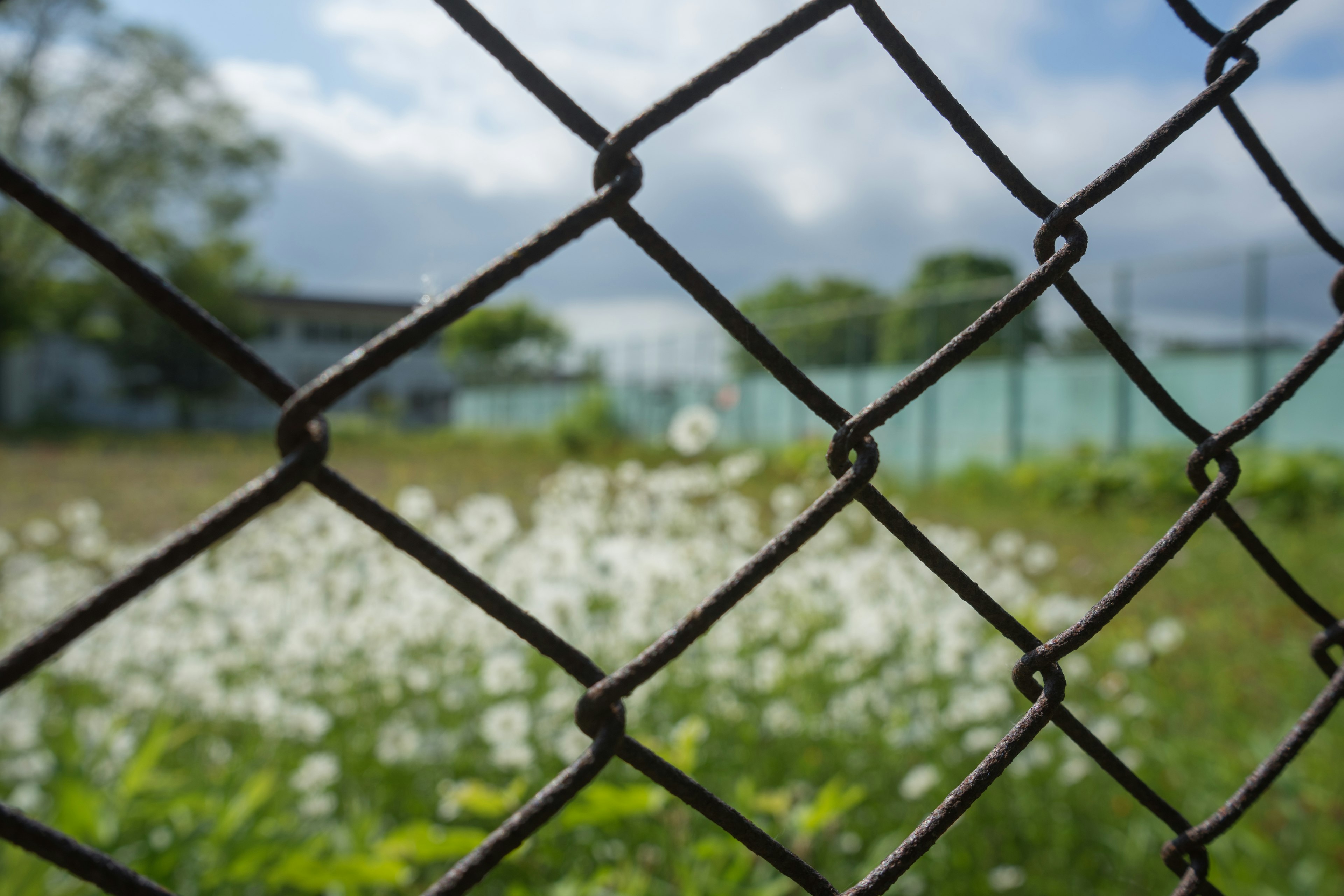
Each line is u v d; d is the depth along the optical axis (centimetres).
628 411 2023
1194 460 55
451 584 34
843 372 1486
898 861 42
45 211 28
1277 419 968
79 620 27
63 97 2606
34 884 141
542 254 36
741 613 281
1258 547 56
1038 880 197
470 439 2438
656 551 298
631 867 170
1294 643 405
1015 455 1229
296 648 252
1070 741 237
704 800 39
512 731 200
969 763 229
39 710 234
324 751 226
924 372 43
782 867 40
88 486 1140
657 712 233
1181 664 369
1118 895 197
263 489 31
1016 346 1232
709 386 1755
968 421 1302
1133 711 275
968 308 1295
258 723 232
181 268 2930
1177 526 52
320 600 302
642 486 377
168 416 3356
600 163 37
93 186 2681
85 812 156
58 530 654
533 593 270
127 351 2983
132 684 248
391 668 250
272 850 163
